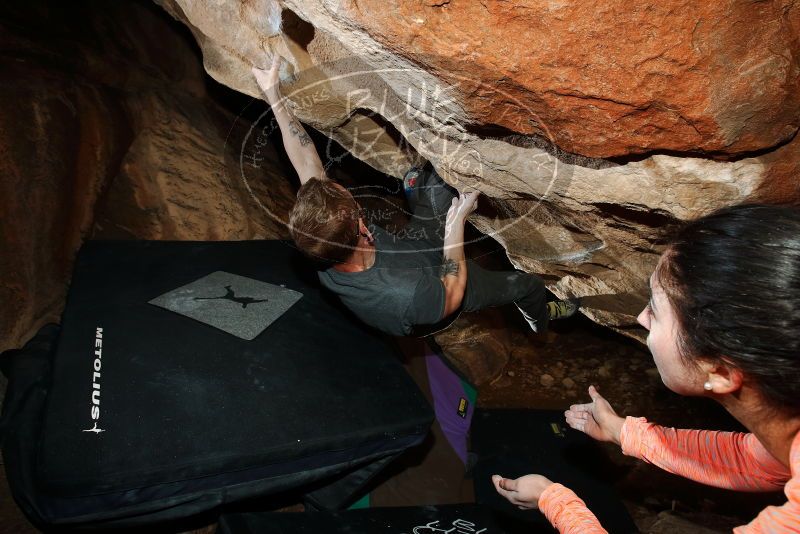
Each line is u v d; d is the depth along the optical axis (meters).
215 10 2.08
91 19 3.64
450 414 2.87
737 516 2.54
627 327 2.65
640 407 3.21
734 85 1.23
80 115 3.13
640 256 2.11
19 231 2.74
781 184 1.45
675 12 1.15
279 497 2.27
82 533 1.92
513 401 3.26
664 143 1.38
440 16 1.28
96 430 1.87
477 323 3.44
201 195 3.42
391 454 2.17
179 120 3.68
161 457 1.81
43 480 1.70
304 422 2.01
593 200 1.80
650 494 2.64
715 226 0.85
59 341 2.22
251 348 2.30
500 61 1.30
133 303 2.48
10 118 2.81
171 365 2.17
